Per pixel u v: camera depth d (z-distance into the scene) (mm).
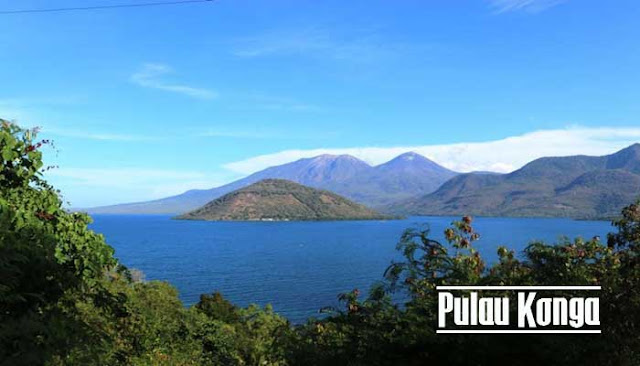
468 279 5289
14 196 5363
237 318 28125
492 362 4797
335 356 5164
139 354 10016
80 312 5289
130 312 9703
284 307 60812
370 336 5078
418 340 4883
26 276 4422
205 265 108500
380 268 102188
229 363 15195
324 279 86562
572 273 5094
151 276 89750
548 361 4699
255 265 108812
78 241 5477
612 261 5145
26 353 3420
